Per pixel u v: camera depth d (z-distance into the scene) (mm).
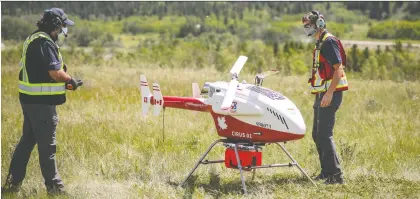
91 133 16391
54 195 10852
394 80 35188
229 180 12312
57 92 10648
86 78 28281
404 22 111125
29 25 84375
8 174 11258
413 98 22469
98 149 14672
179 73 31391
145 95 12562
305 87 26578
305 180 12203
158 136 16281
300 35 112312
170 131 16828
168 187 11742
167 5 176750
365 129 17453
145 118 18328
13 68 34406
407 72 36594
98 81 27484
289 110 10969
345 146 14141
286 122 10812
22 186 11562
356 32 125812
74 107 20609
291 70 39500
